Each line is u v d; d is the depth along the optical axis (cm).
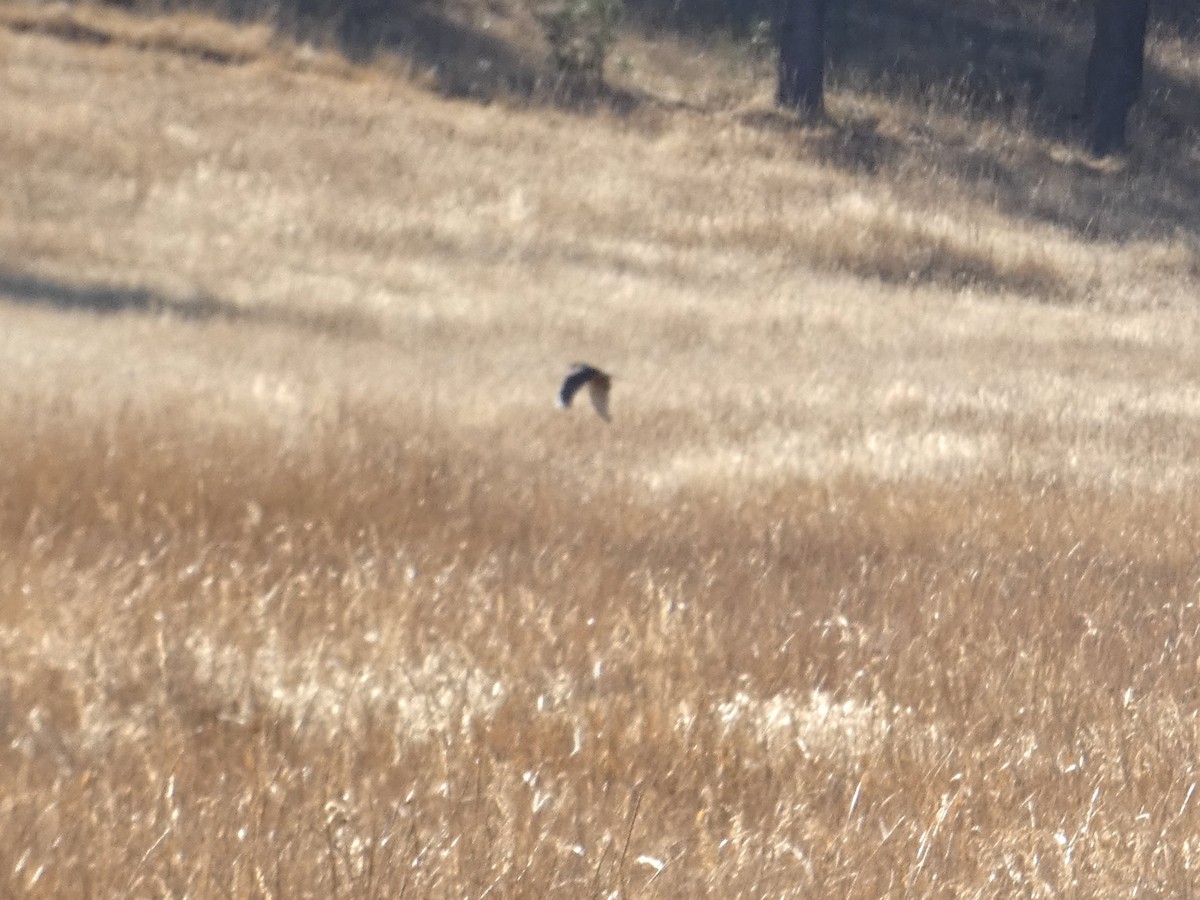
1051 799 2306
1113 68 13762
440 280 8569
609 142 11462
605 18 12594
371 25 12544
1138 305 10488
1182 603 3572
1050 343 8856
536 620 2994
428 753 2328
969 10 15850
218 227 8788
